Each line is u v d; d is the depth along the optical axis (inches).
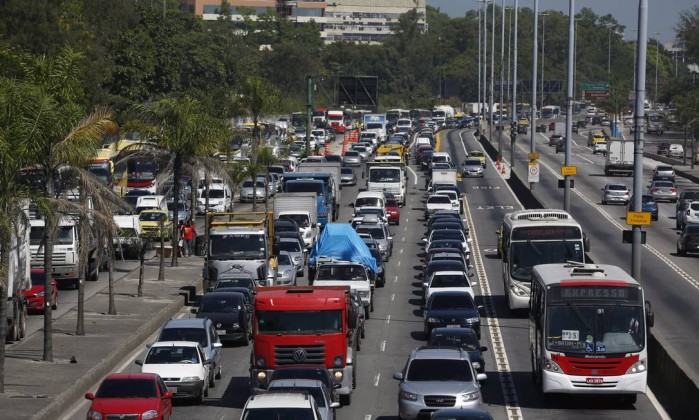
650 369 3284.9
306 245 6294.3
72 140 3309.5
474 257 5979.3
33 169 3324.3
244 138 7819.9
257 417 2226.9
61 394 2910.9
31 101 2962.6
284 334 2965.1
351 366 2994.6
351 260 4650.6
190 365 2940.5
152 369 2915.8
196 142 5359.3
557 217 4372.5
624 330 2883.9
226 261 4473.4
